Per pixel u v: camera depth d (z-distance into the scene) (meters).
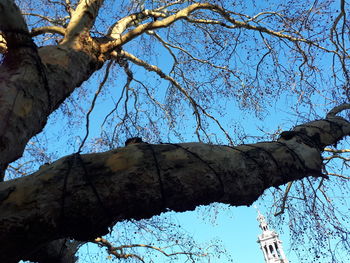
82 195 1.55
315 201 4.32
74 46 3.62
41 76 2.72
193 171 1.70
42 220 1.48
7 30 2.52
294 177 2.08
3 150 2.15
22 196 1.54
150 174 1.64
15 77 2.50
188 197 1.67
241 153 1.95
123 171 1.64
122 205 1.59
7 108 2.30
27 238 1.49
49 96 2.82
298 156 2.11
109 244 5.54
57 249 3.26
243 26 4.96
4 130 2.19
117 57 5.21
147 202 1.61
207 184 1.69
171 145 1.83
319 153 2.26
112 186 1.59
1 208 1.49
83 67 3.60
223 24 4.94
